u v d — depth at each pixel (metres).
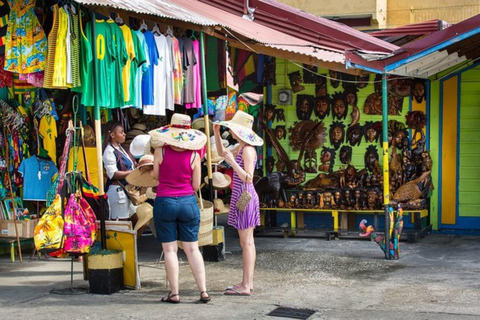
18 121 8.83
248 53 10.69
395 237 8.55
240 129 6.64
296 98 10.98
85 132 8.60
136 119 10.32
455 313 5.99
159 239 6.44
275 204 10.64
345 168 10.75
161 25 8.87
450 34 7.98
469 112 10.48
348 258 8.72
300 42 10.35
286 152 11.02
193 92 8.80
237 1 11.19
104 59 7.13
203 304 6.37
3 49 7.57
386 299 6.54
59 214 6.57
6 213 8.75
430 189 10.50
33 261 8.61
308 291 6.89
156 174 6.45
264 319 5.85
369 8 17.73
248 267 6.73
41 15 7.25
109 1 7.06
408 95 10.56
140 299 6.55
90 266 6.78
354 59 8.43
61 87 7.00
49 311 6.10
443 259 8.63
